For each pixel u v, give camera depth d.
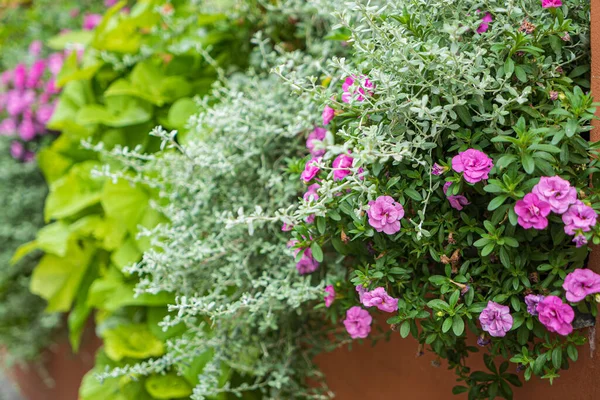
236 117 1.38
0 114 2.64
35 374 2.83
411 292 1.22
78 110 1.82
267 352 1.45
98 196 1.69
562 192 1.09
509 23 1.21
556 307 1.12
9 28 2.80
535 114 1.18
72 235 1.78
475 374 1.23
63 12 2.58
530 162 1.11
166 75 1.67
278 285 1.36
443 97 1.20
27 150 2.53
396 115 1.19
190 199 1.47
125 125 1.68
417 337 1.21
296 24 1.53
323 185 1.17
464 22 1.20
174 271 1.39
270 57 1.54
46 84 2.44
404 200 1.20
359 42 1.20
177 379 1.56
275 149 1.43
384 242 1.22
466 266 1.18
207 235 1.46
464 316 1.19
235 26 1.64
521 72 1.16
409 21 1.21
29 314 2.56
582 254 1.14
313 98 1.26
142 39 1.77
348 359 1.55
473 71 1.16
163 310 1.58
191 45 1.63
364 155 1.14
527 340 1.18
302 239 1.23
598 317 1.17
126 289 1.59
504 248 1.15
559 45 1.18
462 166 1.15
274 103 1.41
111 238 1.65
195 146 1.39
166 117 1.66
